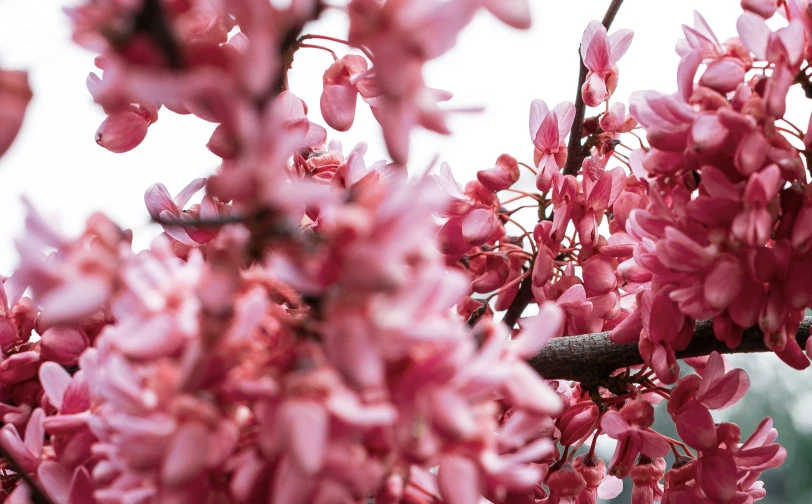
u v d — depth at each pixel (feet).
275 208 1.61
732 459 1.83
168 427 1.63
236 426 1.64
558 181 1.93
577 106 1.98
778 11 1.81
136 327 1.63
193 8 1.66
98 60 1.79
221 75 1.56
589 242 1.91
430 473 1.69
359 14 1.64
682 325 1.82
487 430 1.66
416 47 1.64
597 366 1.90
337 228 1.61
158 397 1.64
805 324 1.89
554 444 1.92
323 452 1.62
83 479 1.70
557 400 1.67
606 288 1.92
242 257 1.63
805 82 1.79
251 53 1.56
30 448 1.72
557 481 1.90
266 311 1.65
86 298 1.64
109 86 1.61
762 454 1.83
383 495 1.67
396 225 1.61
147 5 1.53
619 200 1.92
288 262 1.62
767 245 1.80
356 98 1.82
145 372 1.65
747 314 1.79
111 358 1.65
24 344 1.85
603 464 1.93
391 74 1.63
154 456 1.63
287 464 1.63
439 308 1.63
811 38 1.79
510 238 1.99
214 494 1.65
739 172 1.78
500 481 1.65
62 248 1.65
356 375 1.59
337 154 1.93
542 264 1.92
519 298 1.98
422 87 1.65
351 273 1.58
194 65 1.61
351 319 1.61
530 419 1.68
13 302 1.84
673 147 1.79
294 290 1.65
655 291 1.82
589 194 1.92
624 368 1.93
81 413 1.72
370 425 1.62
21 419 1.81
